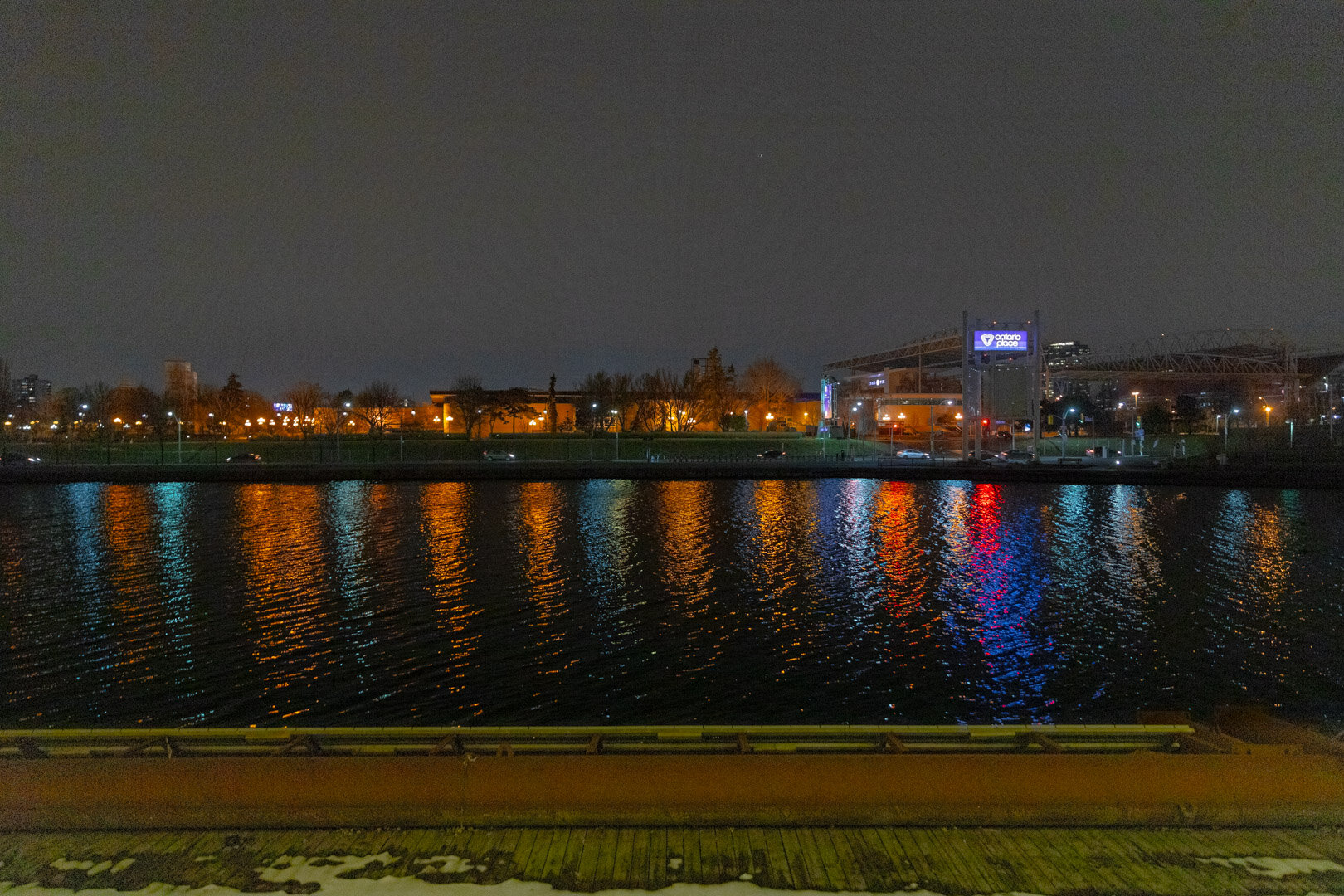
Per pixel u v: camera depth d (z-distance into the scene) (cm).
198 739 657
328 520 4431
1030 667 1867
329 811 559
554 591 2653
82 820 558
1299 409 9719
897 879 505
